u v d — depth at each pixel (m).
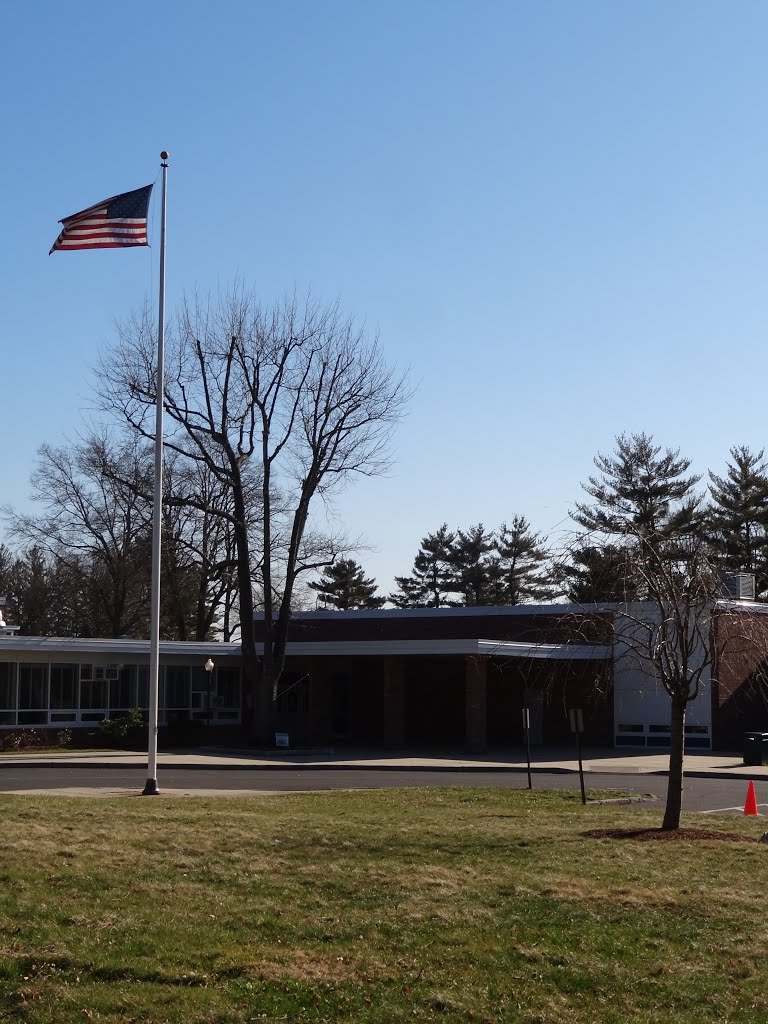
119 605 60.62
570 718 22.11
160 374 24.47
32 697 41.56
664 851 14.80
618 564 17.69
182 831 15.68
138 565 59.91
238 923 10.48
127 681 44.47
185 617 65.44
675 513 59.00
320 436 43.56
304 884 12.22
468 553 90.50
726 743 43.06
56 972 8.97
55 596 68.25
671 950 9.98
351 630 51.97
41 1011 8.19
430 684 51.25
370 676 51.88
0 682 40.81
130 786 26.91
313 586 96.38
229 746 42.56
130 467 58.97
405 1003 8.52
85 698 43.12
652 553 17.66
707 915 11.09
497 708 49.16
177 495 58.50
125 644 43.72
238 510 43.62
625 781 30.34
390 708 43.62
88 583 63.28
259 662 44.88
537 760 37.84
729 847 15.24
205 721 46.81
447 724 50.69
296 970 9.16
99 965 9.08
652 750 43.31
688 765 35.91
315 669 45.97
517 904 11.41
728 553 65.69
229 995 8.58
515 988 8.96
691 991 8.99
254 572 58.19
